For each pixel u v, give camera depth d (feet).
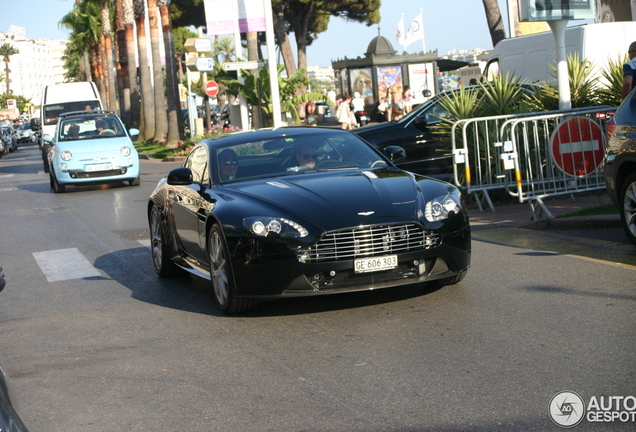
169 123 116.98
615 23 48.39
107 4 195.62
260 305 21.08
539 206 32.12
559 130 31.78
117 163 60.29
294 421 12.71
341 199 19.66
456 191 21.09
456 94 38.63
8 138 157.79
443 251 19.58
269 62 63.46
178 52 285.23
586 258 23.52
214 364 16.21
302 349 16.78
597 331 16.31
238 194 20.89
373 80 111.34
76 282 26.81
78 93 91.66
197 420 13.10
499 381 13.83
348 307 20.08
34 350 18.43
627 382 13.29
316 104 132.77
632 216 23.95
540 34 52.08
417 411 12.73
